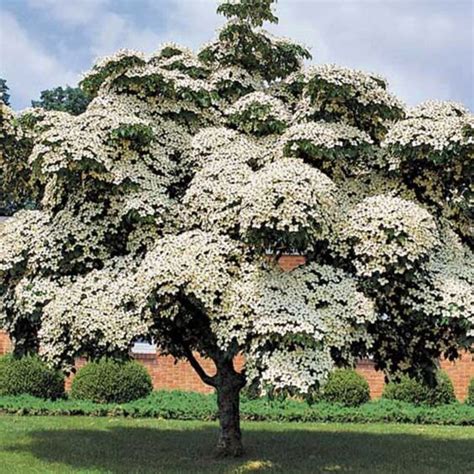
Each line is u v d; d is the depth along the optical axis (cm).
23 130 1050
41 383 1516
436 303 842
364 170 962
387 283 851
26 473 884
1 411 1429
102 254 938
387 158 937
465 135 852
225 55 1082
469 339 841
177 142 980
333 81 892
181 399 1521
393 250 809
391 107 930
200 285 811
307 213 779
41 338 891
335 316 817
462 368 1627
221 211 873
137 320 855
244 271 845
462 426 1409
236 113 966
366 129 955
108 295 870
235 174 895
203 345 948
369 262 827
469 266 917
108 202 938
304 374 757
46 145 878
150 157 944
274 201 780
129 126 895
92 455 1019
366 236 829
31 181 1065
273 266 865
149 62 1097
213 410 1430
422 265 842
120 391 1503
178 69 1051
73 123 919
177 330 923
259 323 782
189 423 1369
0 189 1155
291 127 907
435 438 1243
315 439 1210
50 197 971
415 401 1528
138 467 938
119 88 988
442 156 863
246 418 1439
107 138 900
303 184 790
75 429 1255
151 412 1441
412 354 940
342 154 883
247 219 792
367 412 1448
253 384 800
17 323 993
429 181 933
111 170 899
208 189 891
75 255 930
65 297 879
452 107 959
